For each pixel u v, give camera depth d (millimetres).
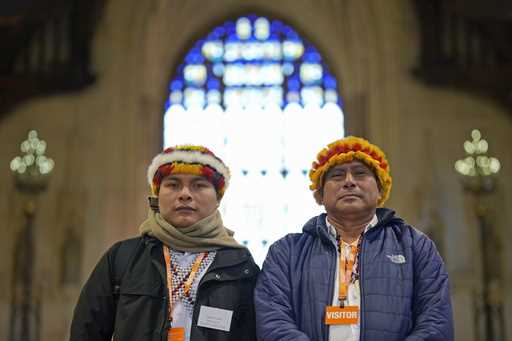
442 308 4633
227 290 4949
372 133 22109
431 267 4793
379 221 5000
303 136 23969
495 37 21141
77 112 21766
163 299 4887
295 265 4949
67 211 21000
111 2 22391
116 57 22172
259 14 24984
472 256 20156
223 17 24984
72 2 21500
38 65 21609
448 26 21516
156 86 23172
